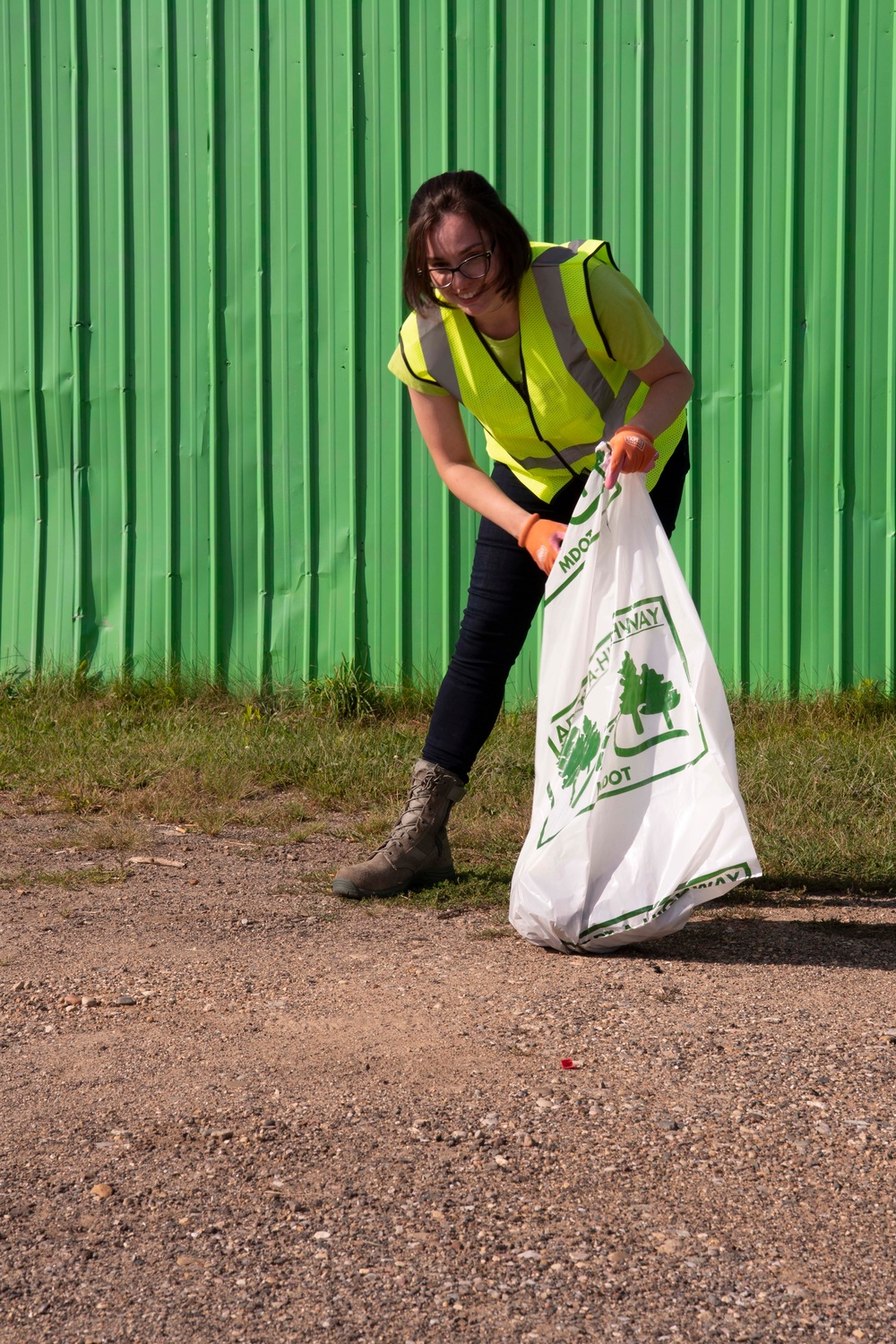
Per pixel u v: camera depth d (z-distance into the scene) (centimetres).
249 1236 136
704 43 514
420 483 543
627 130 520
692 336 525
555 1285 126
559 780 245
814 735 474
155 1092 173
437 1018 200
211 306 550
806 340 521
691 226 520
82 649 571
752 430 526
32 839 347
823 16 508
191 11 541
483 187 231
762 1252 132
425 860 287
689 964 232
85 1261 131
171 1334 119
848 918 268
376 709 536
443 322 250
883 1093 171
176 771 414
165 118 547
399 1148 155
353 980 221
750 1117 164
